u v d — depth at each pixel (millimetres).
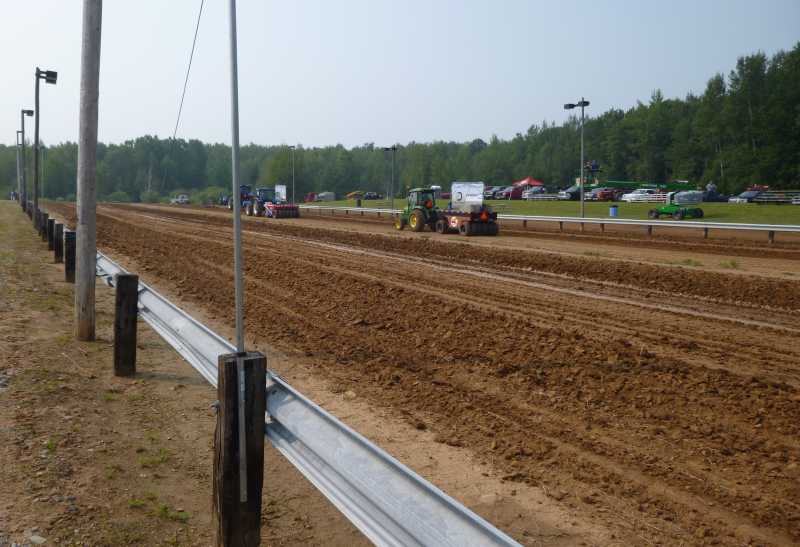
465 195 30078
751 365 7879
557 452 5453
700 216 38000
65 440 5484
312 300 12555
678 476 4988
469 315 10680
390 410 6523
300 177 132375
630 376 7359
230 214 53500
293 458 3441
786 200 51438
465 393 6996
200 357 5148
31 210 40438
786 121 76562
